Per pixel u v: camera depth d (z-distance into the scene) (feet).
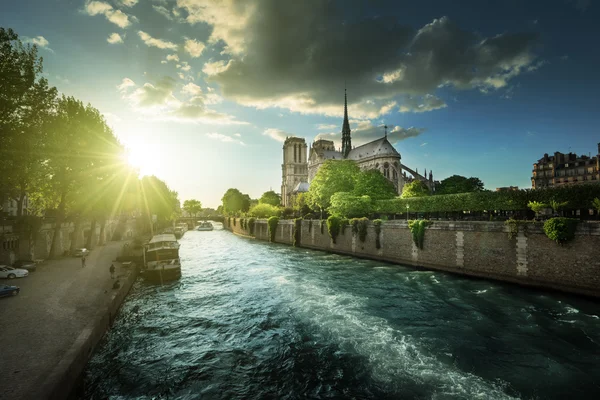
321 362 47.62
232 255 169.99
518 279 86.38
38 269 101.50
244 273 116.88
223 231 435.53
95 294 71.10
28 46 83.41
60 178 115.24
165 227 351.25
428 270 111.65
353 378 43.09
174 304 78.18
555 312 65.21
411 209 148.97
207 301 80.48
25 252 109.40
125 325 63.87
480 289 83.87
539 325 58.85
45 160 104.68
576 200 90.02
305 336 56.95
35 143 89.81
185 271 122.93
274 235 240.73
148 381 43.11
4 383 34.50
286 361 48.29
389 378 42.70
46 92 90.27
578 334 54.65
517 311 66.39
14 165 82.84
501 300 74.02
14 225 105.09
